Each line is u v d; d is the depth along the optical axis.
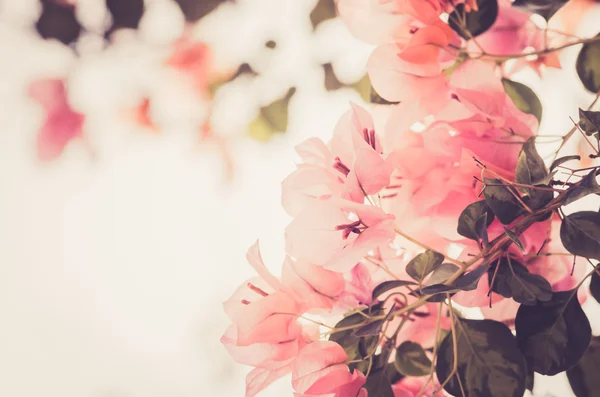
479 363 0.61
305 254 0.60
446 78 0.64
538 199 0.59
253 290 0.62
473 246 0.61
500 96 0.62
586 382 0.61
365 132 0.61
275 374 0.61
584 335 0.59
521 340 0.60
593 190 0.56
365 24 0.64
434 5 0.63
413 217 0.62
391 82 0.63
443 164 0.62
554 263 0.62
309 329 0.62
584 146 0.70
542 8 0.64
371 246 0.58
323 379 0.60
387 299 0.63
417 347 0.64
